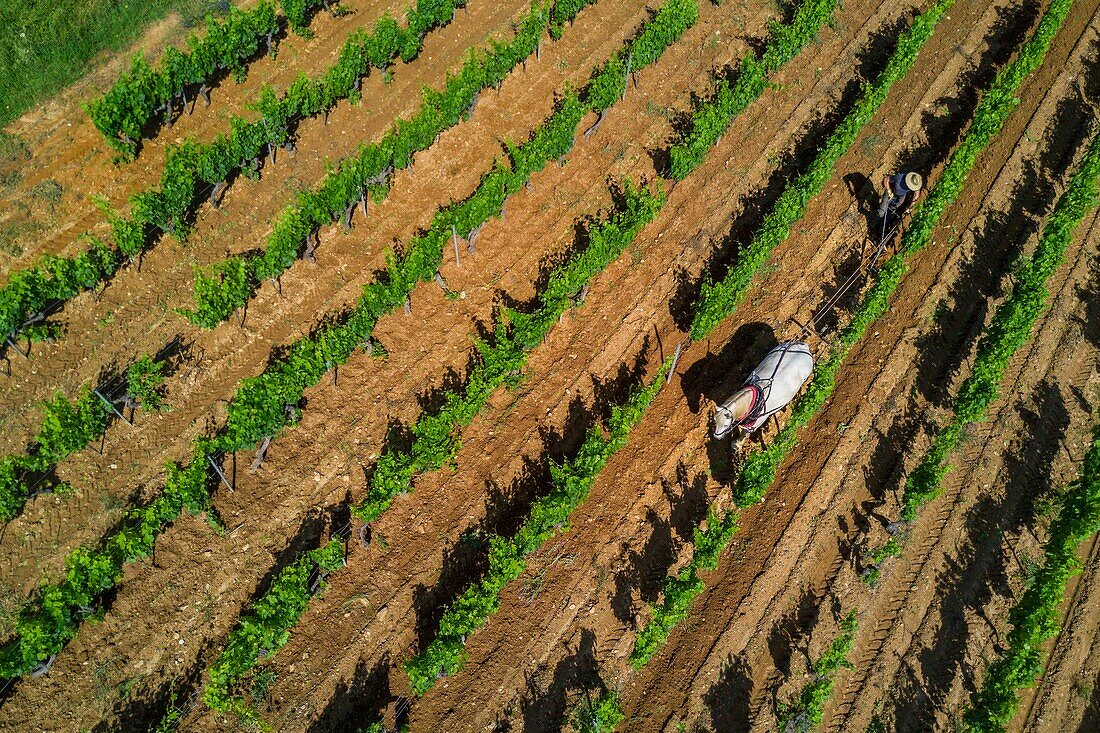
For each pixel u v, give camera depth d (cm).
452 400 1773
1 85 2122
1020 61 2420
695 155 2169
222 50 2138
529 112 2328
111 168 2044
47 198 1972
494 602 1573
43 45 2200
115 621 1523
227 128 2175
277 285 1933
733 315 2072
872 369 2020
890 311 2112
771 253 2169
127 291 1878
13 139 2055
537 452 1831
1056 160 2441
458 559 1695
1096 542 1905
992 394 1870
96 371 1777
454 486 1766
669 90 2438
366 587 1631
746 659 1652
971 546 1830
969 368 2036
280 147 2130
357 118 2238
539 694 1571
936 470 1812
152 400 1738
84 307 1841
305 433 1781
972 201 2317
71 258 1898
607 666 1625
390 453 1697
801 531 1795
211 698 1412
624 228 2067
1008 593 1792
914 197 2116
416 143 2086
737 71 2509
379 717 1520
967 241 2231
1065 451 1977
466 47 2441
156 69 2212
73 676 1465
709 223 2191
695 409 1925
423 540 1698
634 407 1819
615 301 2045
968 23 2722
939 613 1753
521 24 2512
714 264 2142
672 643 1661
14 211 1942
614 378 1955
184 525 1628
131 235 1814
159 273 1916
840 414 1952
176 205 1870
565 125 2119
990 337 1986
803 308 2100
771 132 2384
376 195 2075
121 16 2309
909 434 1944
